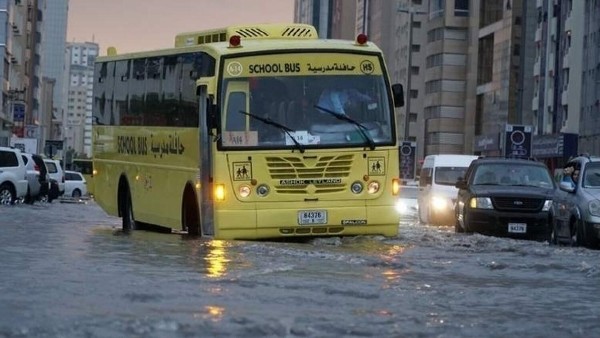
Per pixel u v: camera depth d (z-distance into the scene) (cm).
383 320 1073
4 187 4588
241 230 2148
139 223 2822
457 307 1216
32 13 15662
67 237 2334
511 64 12525
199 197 2262
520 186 3100
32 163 4906
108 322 999
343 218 2173
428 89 15525
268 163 2156
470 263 1823
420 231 3056
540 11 11431
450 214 4003
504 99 12706
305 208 2162
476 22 14962
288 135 2162
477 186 3089
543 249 2192
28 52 15550
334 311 1136
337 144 2173
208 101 2159
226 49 2186
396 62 18875
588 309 1233
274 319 1048
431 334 991
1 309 1086
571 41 10438
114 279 1410
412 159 7131
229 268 1599
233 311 1108
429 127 15438
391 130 2208
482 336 995
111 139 3028
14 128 11994
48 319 1018
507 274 1652
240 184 2150
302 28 2422
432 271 1666
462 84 15075
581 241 2550
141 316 1047
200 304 1160
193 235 2408
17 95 12431
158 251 1920
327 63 2198
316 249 2000
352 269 1633
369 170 2189
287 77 2183
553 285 1500
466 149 14850
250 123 2161
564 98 10619
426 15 15938
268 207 2155
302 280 1443
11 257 1744
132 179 2812
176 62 2475
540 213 2948
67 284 1334
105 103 3108
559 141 9938
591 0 9894
